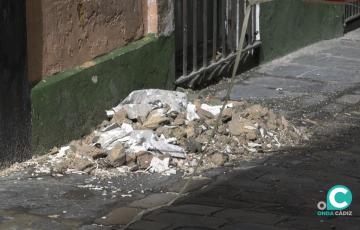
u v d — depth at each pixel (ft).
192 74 40.98
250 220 25.64
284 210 26.63
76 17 32.94
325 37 55.47
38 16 30.89
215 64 42.80
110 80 34.68
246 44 46.11
